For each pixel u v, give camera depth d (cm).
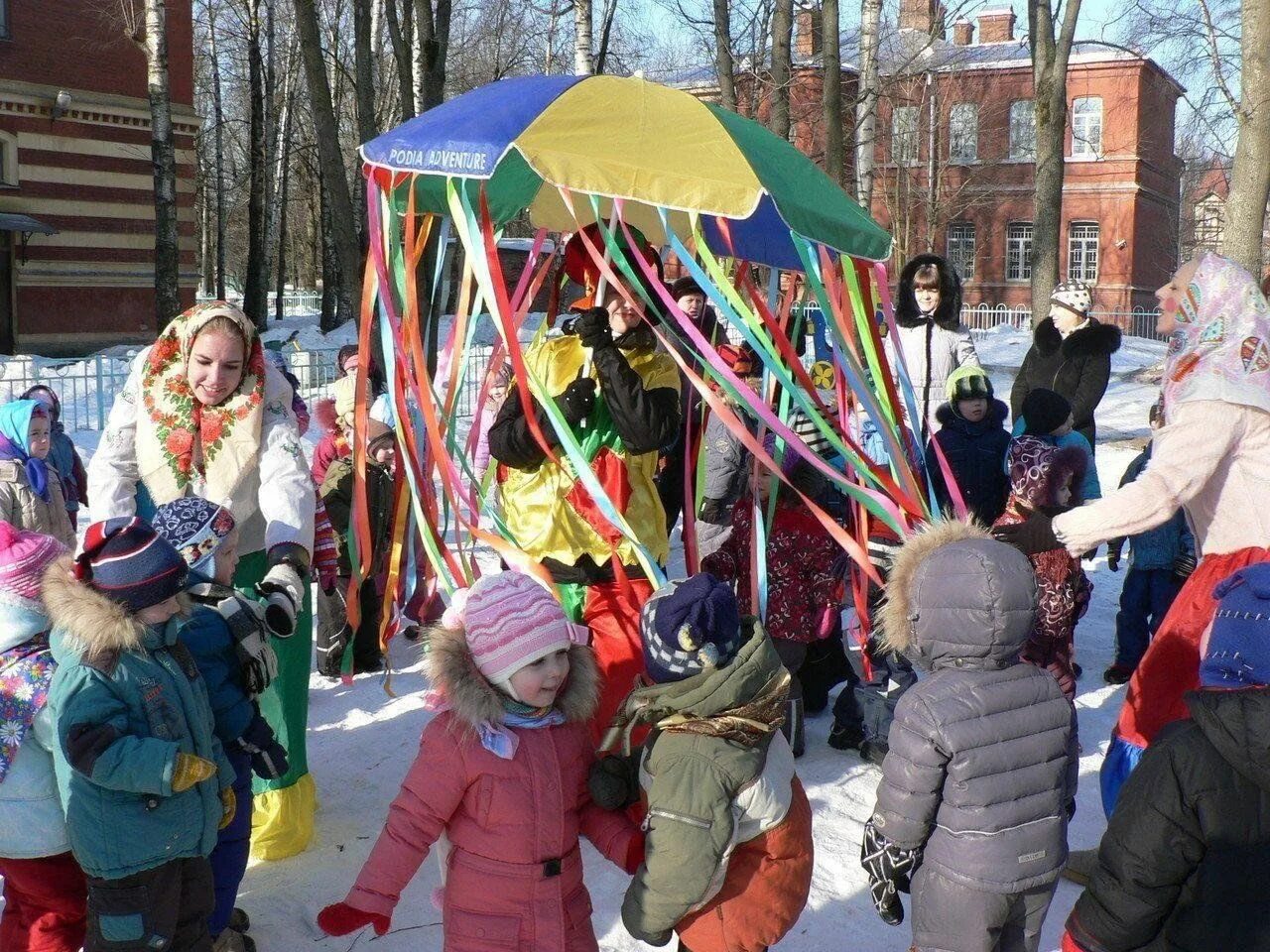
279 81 3117
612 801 253
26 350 2189
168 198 1731
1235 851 222
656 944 254
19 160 2152
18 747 269
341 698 516
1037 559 381
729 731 245
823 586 441
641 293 344
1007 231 3722
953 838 253
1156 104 3728
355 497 367
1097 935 236
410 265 347
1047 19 1650
